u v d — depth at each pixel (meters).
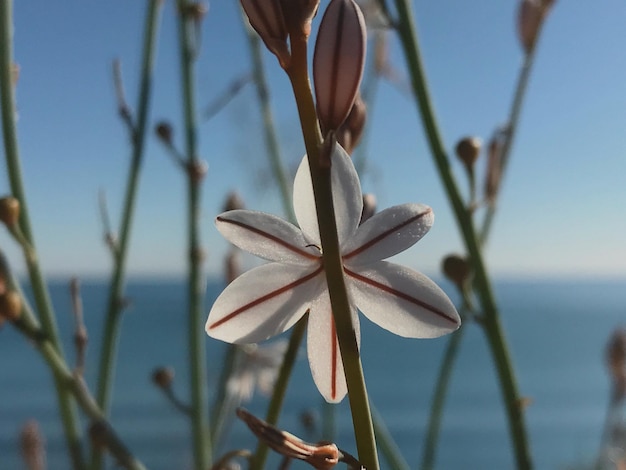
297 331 0.08
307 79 0.06
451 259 0.11
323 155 0.06
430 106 0.11
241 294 0.07
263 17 0.06
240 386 0.16
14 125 0.11
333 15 0.06
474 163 0.11
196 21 0.14
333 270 0.06
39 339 0.10
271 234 0.07
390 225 0.07
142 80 0.13
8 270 0.10
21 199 0.11
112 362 0.12
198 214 0.13
